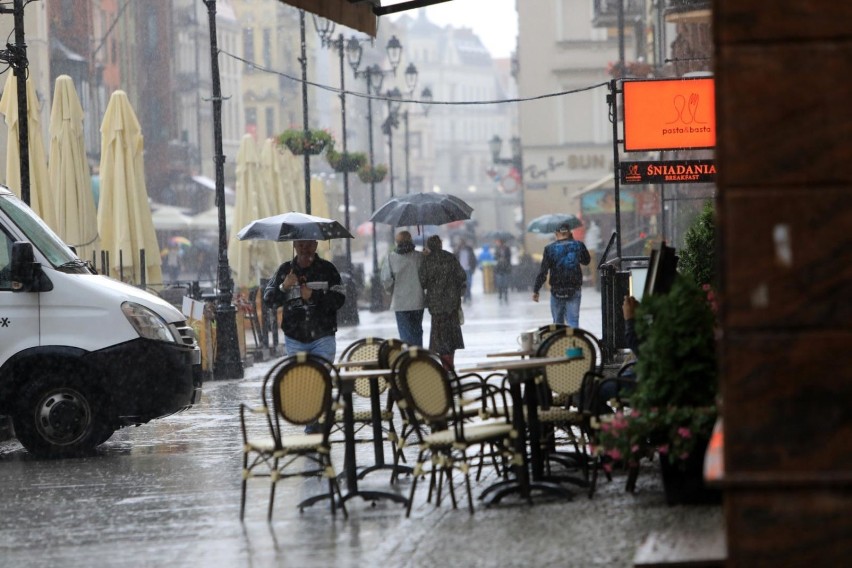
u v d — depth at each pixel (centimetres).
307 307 2883
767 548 1080
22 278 2745
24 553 1770
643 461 2214
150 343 2800
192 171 18538
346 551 1659
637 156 10412
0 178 8156
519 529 1692
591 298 9450
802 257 1076
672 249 2100
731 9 1074
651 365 1753
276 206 7138
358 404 3428
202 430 3173
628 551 1498
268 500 2116
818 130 1072
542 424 2072
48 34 12962
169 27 17662
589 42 14438
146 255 4719
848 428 1071
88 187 4434
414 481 1886
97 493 2264
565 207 14512
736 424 1083
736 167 1080
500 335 6097
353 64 8356
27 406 2739
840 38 1069
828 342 1073
